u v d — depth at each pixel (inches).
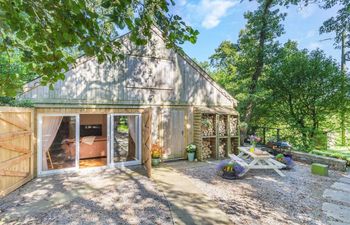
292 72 451.2
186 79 381.7
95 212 173.3
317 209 182.5
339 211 179.0
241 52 559.2
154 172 293.4
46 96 273.3
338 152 407.8
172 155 364.2
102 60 95.8
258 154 277.1
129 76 330.0
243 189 228.5
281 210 180.2
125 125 330.0
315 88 433.4
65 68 92.3
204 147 381.1
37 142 267.9
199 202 194.7
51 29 80.7
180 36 95.5
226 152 398.9
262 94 473.1
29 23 82.1
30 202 191.5
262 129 537.3
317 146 453.7
